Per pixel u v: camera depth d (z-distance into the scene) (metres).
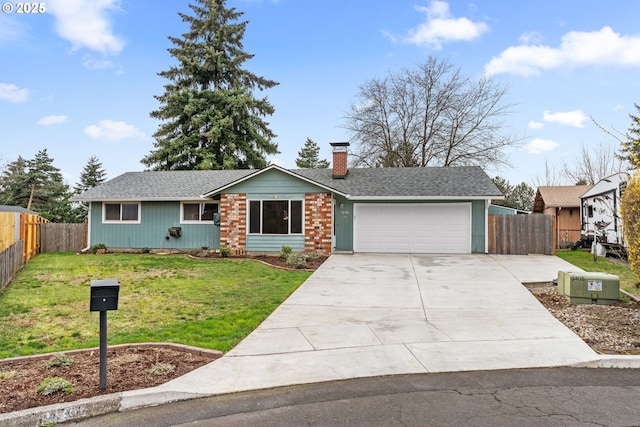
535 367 4.90
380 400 4.04
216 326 6.71
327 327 6.73
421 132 30.95
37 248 17.73
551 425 3.46
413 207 16.97
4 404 3.88
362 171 20.09
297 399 4.10
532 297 8.90
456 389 4.28
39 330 6.53
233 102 32.53
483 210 16.58
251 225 16.52
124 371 4.75
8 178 37.91
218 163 33.16
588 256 17.09
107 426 3.64
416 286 10.19
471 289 9.78
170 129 33.44
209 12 35.34
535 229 16.33
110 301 4.20
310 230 16.19
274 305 8.27
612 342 5.77
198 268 13.00
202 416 3.79
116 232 18.53
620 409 3.77
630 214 7.99
